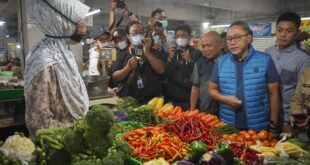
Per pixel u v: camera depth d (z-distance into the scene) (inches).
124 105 116.1
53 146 59.6
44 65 72.7
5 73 153.6
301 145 79.1
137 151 70.5
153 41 132.3
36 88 71.7
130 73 124.3
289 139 83.4
